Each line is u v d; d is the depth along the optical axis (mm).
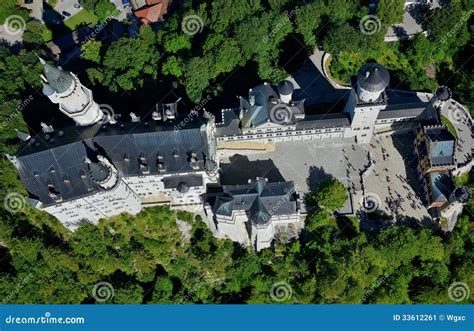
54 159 184625
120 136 187875
